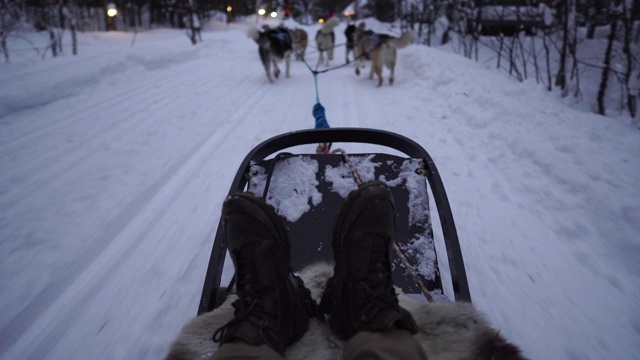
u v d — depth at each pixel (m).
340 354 1.20
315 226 1.87
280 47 7.59
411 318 1.12
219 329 1.11
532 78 7.13
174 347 1.19
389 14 18.98
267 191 1.97
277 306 1.18
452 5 9.80
